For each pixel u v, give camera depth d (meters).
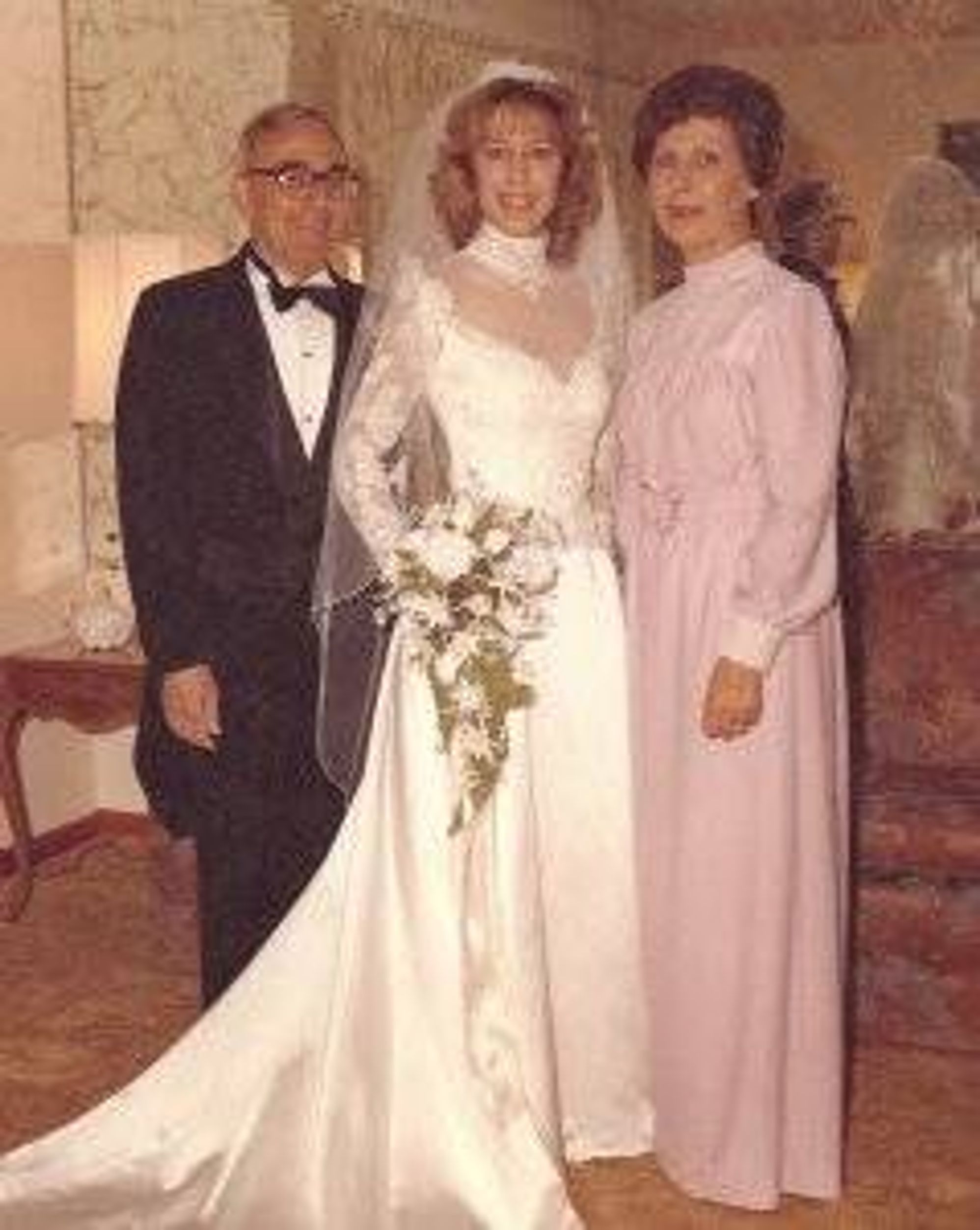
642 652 3.35
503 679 3.21
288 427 3.52
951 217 8.07
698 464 3.26
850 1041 4.14
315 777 3.62
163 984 4.71
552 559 3.30
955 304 7.14
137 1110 3.40
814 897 3.33
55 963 4.88
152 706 3.66
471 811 3.22
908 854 4.08
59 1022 4.43
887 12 9.51
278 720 3.55
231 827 3.57
